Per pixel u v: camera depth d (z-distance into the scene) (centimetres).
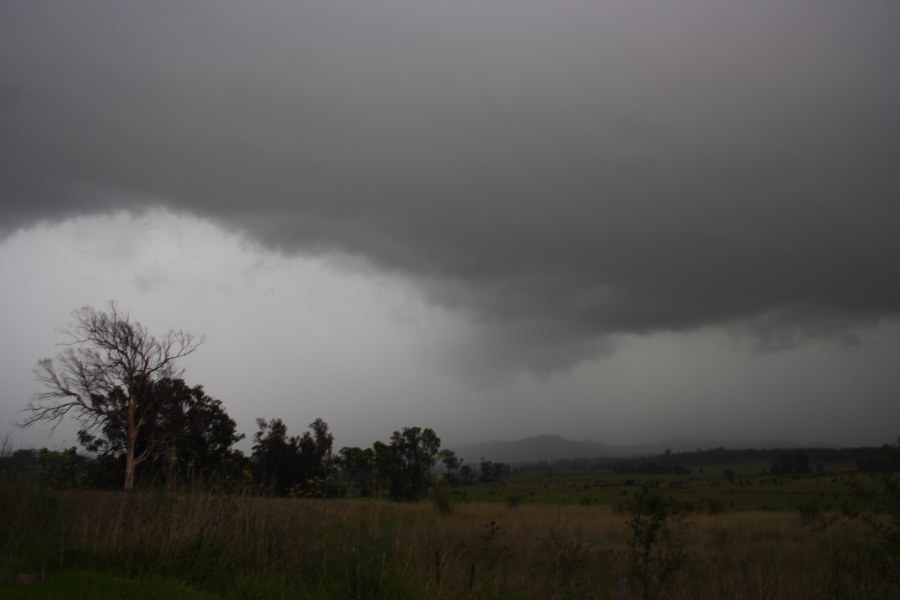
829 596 798
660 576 866
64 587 656
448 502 2166
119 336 3406
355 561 778
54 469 1148
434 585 777
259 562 808
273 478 1179
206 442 3469
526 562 1070
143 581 702
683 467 13850
